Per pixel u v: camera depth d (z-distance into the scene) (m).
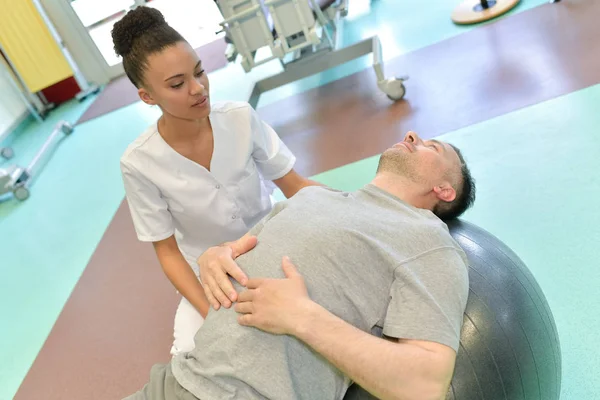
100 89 5.25
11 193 3.66
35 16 4.57
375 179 1.25
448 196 1.21
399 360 0.82
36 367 2.01
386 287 0.99
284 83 3.16
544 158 1.93
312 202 1.16
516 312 1.04
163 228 1.36
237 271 1.06
